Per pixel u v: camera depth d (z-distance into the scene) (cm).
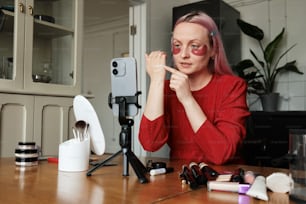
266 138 204
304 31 250
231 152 87
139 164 69
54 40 169
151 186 56
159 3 259
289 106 252
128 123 69
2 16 144
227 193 51
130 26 251
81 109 82
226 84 103
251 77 244
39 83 154
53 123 158
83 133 75
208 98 104
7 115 138
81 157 72
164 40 262
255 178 56
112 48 374
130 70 70
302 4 252
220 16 237
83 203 43
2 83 137
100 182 59
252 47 274
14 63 144
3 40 146
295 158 50
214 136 87
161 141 98
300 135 50
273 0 266
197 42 102
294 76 251
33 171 72
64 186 55
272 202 46
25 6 150
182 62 103
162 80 94
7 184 56
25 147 81
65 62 173
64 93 165
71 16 177
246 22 262
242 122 96
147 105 97
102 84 371
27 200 45
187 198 48
